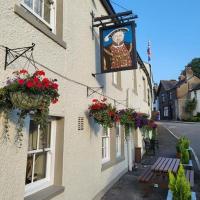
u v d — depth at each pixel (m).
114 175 8.52
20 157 3.67
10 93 3.06
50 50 4.65
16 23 3.72
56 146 4.96
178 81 57.75
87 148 6.20
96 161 6.82
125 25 6.34
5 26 3.49
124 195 7.13
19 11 3.75
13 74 3.57
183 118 48.53
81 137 5.86
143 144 15.27
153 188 7.69
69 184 5.13
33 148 4.47
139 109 14.50
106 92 8.20
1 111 3.29
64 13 5.31
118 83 10.13
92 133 6.62
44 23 4.90
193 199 5.55
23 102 3.02
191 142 19.25
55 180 4.84
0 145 3.29
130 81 12.35
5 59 3.45
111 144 8.59
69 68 5.40
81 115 5.93
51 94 3.27
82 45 6.25
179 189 4.92
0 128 3.29
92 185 6.42
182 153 10.69
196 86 49.41
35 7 4.79
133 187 7.95
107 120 6.07
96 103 6.21
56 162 4.90
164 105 58.47
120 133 10.01
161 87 60.81
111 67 6.29
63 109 5.01
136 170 10.63
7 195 3.38
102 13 8.29
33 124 4.50
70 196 5.15
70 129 5.29
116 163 8.81
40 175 4.71
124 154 10.07
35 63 4.12
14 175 3.53
